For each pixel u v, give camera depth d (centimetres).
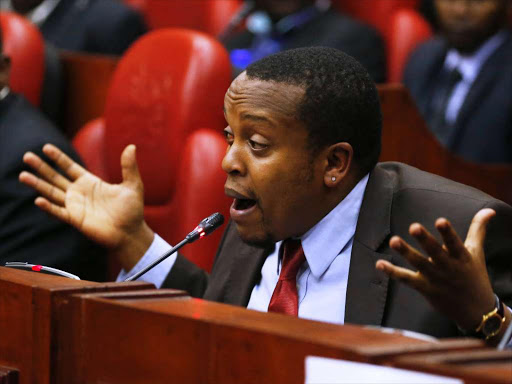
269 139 466
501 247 473
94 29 1348
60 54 1086
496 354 286
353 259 485
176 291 369
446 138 1129
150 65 906
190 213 845
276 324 318
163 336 332
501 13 1145
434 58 1181
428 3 1379
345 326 320
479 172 957
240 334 312
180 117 872
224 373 316
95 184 596
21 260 812
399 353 284
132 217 591
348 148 477
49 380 358
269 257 533
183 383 326
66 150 854
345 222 493
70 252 822
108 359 346
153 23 1476
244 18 1376
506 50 1117
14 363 373
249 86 471
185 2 1443
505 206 480
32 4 1371
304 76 468
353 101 475
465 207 479
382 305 470
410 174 515
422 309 459
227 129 484
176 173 871
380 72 1274
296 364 298
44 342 360
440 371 270
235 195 478
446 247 364
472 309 384
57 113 1071
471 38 1145
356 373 283
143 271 500
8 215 819
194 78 876
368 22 1373
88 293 362
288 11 1294
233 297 540
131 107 909
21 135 843
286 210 477
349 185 490
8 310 377
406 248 363
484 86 1107
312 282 498
